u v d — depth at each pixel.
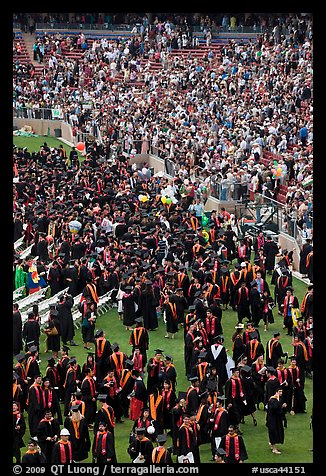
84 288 36.16
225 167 50.53
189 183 49.62
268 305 35.59
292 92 58.75
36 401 27.33
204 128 57.72
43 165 54.22
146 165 56.91
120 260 38.47
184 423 25.62
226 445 25.55
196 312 33.19
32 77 70.31
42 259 41.06
